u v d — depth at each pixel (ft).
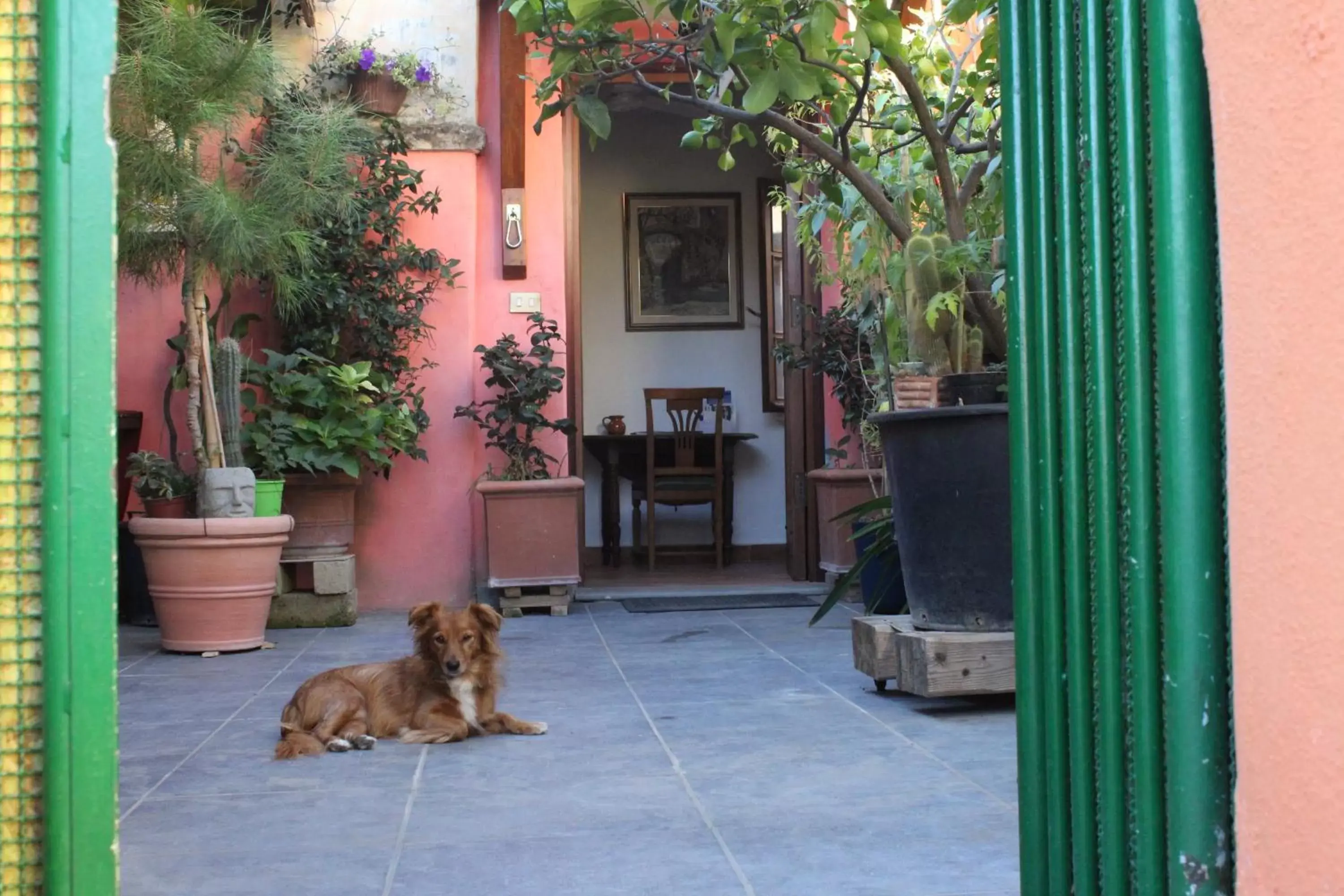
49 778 3.69
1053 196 4.39
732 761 10.05
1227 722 3.69
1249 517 3.41
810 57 9.96
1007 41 4.65
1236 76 3.45
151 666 15.81
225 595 16.75
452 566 21.83
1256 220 3.36
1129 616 3.95
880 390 18.11
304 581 20.02
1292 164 3.21
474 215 22.11
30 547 3.75
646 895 6.70
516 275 22.38
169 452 20.84
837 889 6.75
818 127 14.64
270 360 19.93
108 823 3.72
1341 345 3.03
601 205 31.65
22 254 3.76
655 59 10.96
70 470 3.73
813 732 11.19
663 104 25.05
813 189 22.43
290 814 8.64
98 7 3.78
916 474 12.09
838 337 23.12
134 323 21.11
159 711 12.78
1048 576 4.38
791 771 9.64
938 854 7.39
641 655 16.28
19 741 3.73
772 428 31.27
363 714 11.23
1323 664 3.11
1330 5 3.06
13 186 3.76
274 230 17.25
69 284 3.74
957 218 12.92
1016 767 9.59
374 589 21.68
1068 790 4.29
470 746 10.95
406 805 8.84
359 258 20.52
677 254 31.71
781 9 9.66
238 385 18.13
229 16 19.61
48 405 3.71
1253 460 3.39
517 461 21.21
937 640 11.78
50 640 3.71
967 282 13.30
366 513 21.71
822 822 8.15
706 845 7.66
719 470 28.40
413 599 21.72
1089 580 4.19
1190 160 3.70
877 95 16.92
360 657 16.55
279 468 19.13
